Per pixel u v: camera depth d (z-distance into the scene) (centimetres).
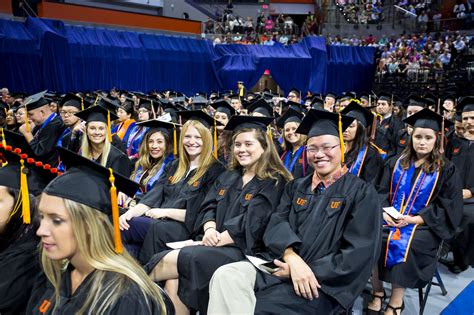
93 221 156
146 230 384
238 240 321
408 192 394
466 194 479
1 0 1436
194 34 1994
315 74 1911
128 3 2172
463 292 431
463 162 517
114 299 147
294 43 1962
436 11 2359
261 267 279
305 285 257
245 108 878
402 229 368
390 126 815
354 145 462
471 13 2164
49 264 170
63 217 153
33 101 621
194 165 421
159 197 423
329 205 282
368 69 2017
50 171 218
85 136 499
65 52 1408
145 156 520
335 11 2314
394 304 368
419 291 373
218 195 363
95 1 2052
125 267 157
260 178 344
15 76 1316
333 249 274
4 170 211
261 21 2303
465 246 464
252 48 1853
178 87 1742
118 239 163
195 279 298
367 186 282
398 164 411
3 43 1283
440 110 848
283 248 276
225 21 2247
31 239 211
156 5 2278
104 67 1523
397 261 357
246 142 345
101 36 1530
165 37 1700
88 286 154
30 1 1608
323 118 296
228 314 264
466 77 1581
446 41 1989
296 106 756
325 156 289
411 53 1938
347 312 288
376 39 2288
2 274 194
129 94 1186
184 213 391
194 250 307
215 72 1822
